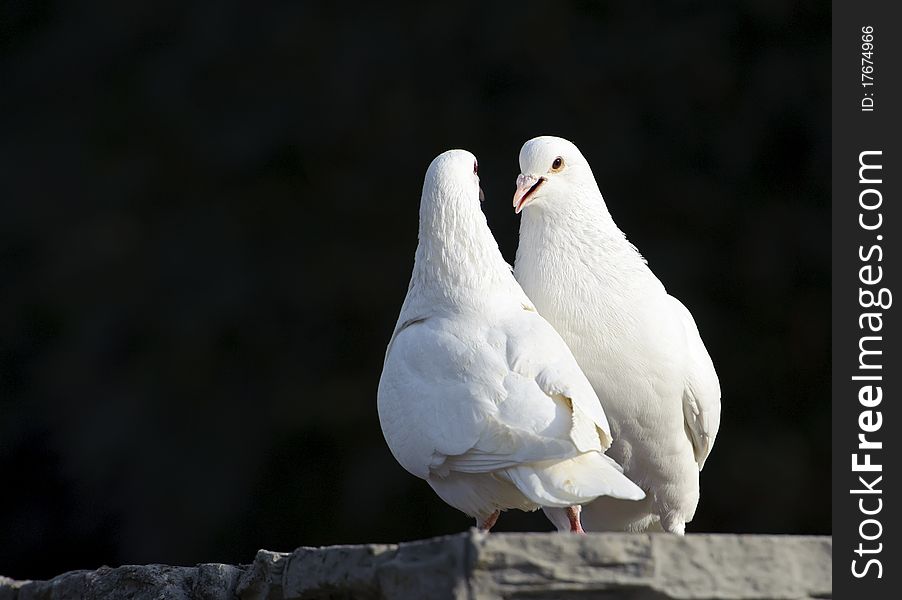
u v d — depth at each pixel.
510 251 14.61
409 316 6.79
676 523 8.00
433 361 6.39
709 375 7.79
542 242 7.59
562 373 6.20
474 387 6.18
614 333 7.40
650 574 5.09
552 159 7.59
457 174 6.76
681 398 7.62
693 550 5.16
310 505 15.41
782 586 5.23
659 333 7.44
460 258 6.68
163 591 6.66
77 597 6.98
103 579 6.90
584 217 7.57
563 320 7.46
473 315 6.55
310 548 5.89
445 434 6.13
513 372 6.21
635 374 7.43
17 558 16.50
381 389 6.60
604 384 7.46
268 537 15.48
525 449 5.88
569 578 5.05
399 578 5.29
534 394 6.10
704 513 14.76
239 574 6.54
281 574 6.09
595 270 7.48
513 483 6.00
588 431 5.95
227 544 15.45
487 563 5.02
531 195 7.53
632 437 7.61
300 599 5.91
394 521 15.09
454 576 5.04
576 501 5.72
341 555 5.64
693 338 7.88
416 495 15.02
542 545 5.06
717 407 7.87
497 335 6.41
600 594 5.09
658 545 5.13
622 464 7.75
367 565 5.47
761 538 5.25
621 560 5.09
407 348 6.57
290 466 15.48
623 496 5.67
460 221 6.70
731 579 5.18
